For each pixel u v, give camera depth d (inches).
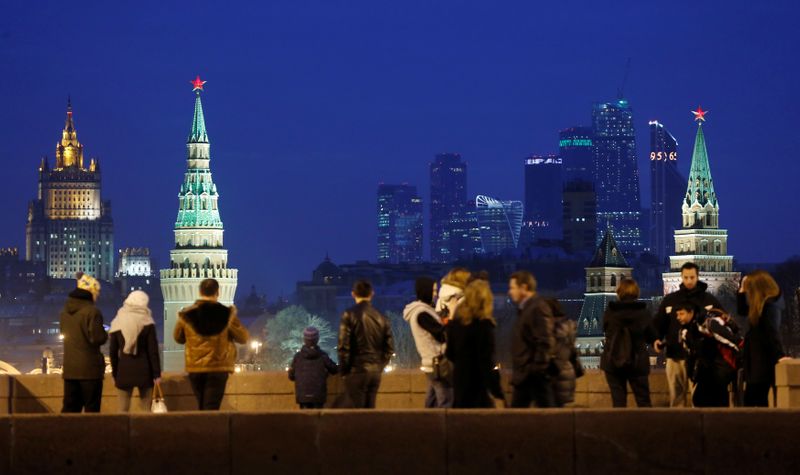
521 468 1814.7
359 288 2081.7
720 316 2041.1
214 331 2055.9
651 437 1807.3
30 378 2316.7
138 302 2111.2
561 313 1900.8
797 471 1796.3
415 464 1825.8
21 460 1840.6
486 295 1895.9
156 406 2114.9
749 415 1803.6
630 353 2034.9
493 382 1891.0
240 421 1843.0
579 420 1812.3
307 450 1838.1
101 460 1843.0
